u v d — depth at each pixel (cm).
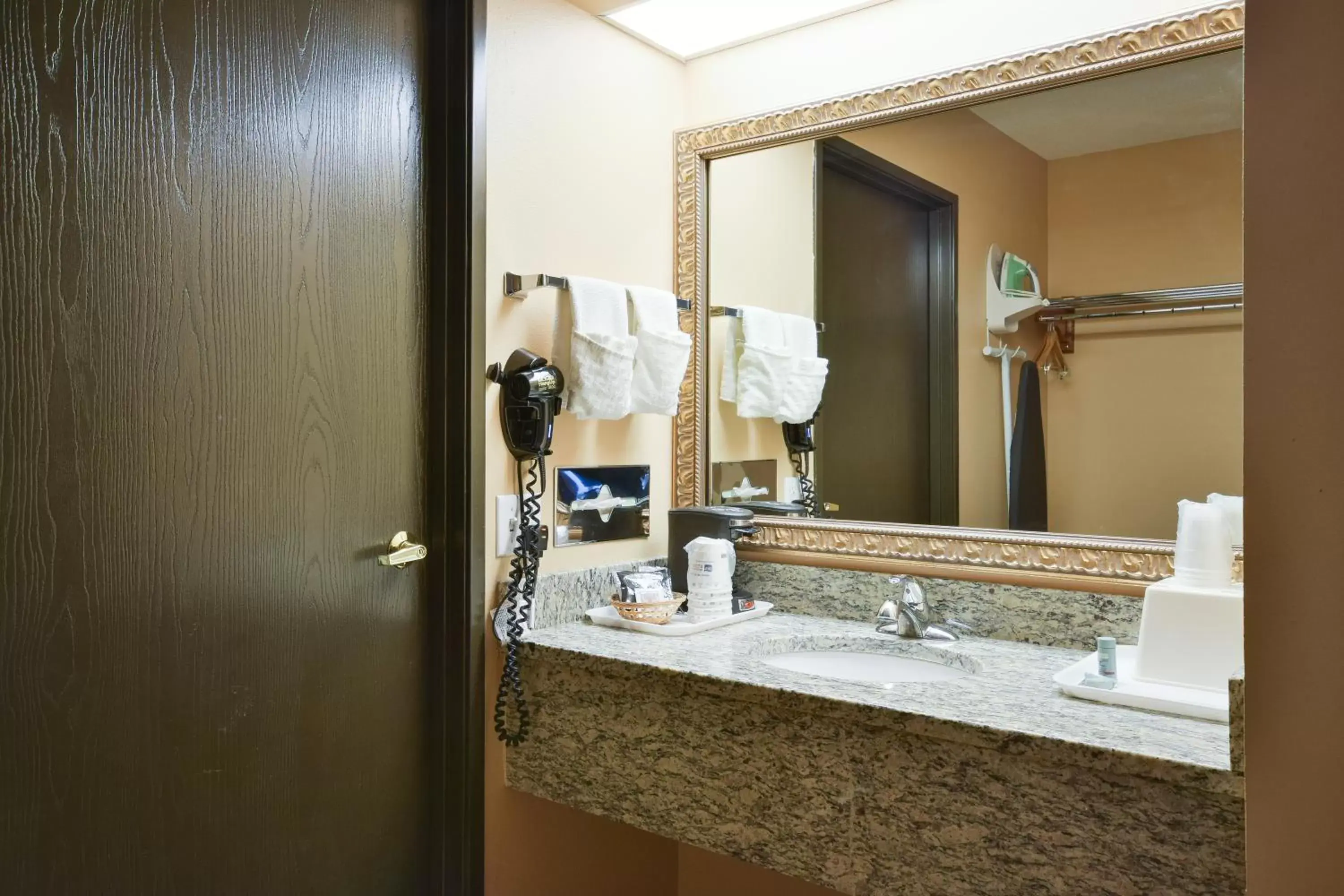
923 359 188
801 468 204
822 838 140
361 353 159
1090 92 169
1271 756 82
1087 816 117
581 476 194
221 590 140
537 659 171
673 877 222
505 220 177
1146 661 138
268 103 144
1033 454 176
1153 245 164
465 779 171
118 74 126
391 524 165
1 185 115
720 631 182
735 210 213
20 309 117
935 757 129
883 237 192
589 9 195
